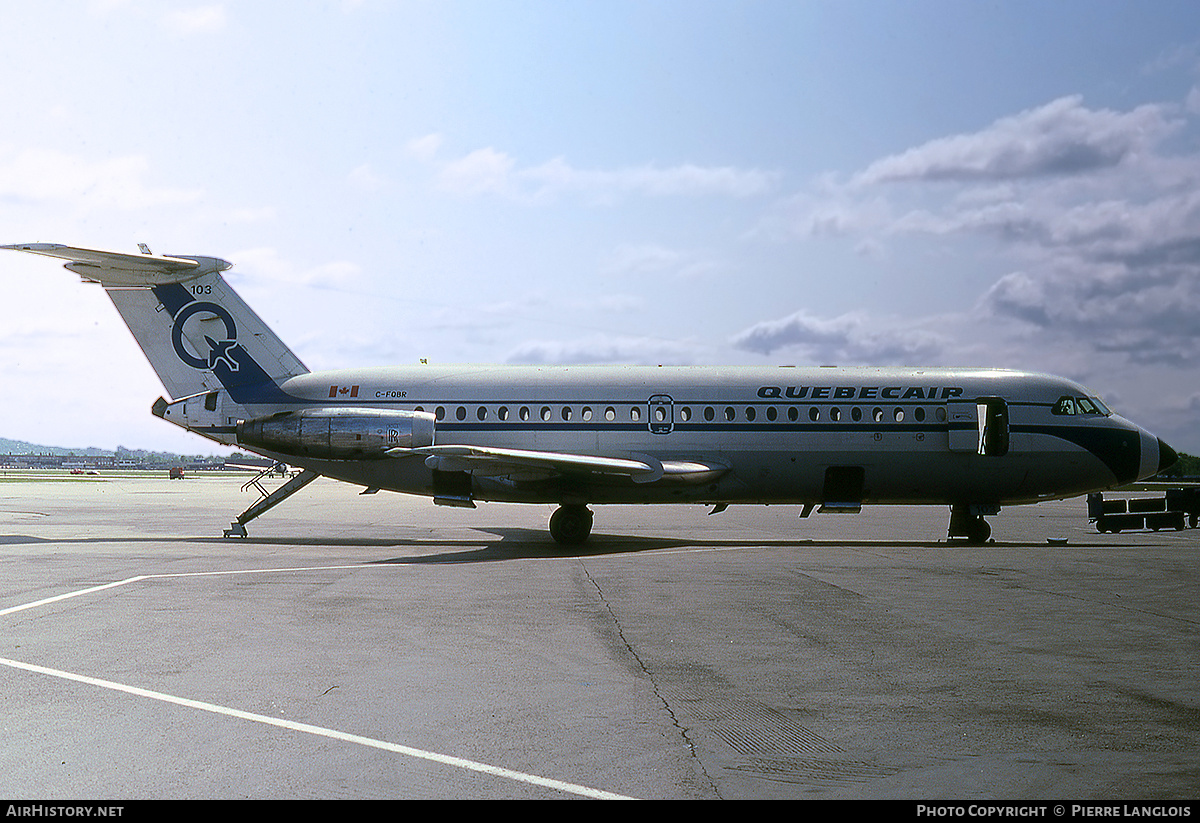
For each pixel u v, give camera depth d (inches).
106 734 284.0
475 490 953.5
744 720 304.7
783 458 943.0
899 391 957.8
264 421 954.1
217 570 695.1
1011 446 946.1
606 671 371.2
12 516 1427.2
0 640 425.1
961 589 600.7
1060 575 675.4
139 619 480.4
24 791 236.1
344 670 370.0
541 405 957.2
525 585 615.2
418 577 657.6
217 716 304.2
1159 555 832.9
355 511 1676.9
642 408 951.0
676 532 1155.9
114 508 1686.8
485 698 329.4
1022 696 336.5
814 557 804.0
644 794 238.1
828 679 360.2
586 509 949.2
